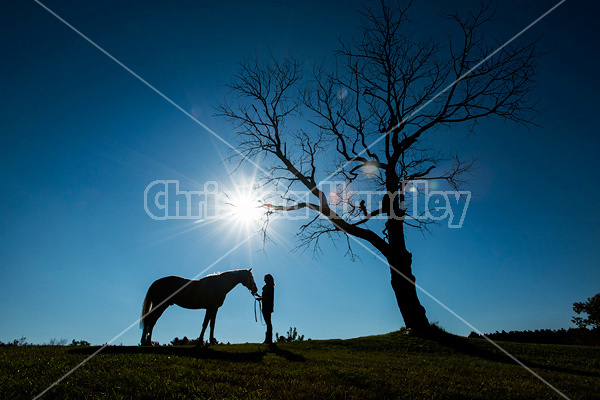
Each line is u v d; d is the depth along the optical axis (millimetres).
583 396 8125
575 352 16062
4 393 5602
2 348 10805
